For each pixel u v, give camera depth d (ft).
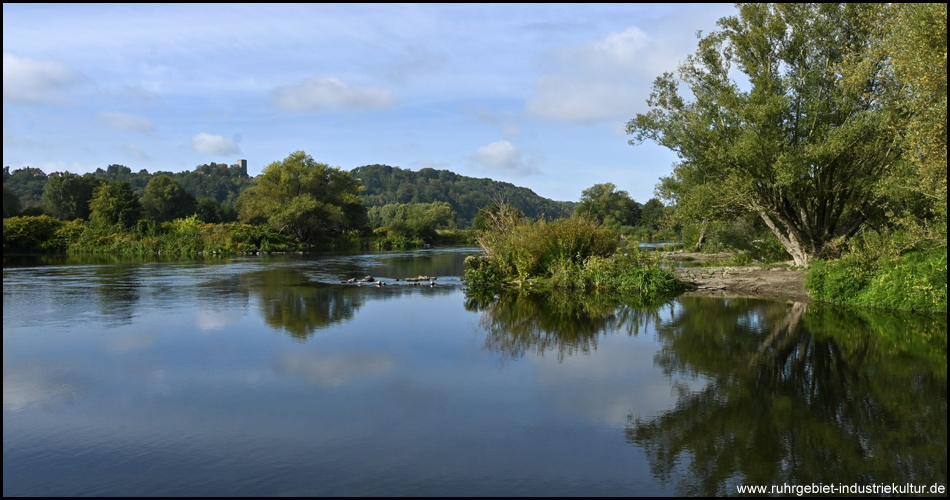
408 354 30.60
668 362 29.09
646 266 65.67
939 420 20.62
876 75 63.57
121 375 25.95
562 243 69.56
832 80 68.69
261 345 32.32
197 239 144.15
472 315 44.24
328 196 231.09
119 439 18.63
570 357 30.19
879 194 58.23
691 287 62.64
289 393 23.48
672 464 17.03
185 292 57.31
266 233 172.14
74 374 26.05
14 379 25.29
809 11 70.54
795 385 24.95
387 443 18.45
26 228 146.10
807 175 68.80
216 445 18.20
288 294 56.29
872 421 20.52
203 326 38.11
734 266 86.02
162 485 15.52
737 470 16.69
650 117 80.12
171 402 22.30
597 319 42.63
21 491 15.10
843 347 32.45
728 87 71.67
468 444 18.43
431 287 65.62
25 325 38.11
